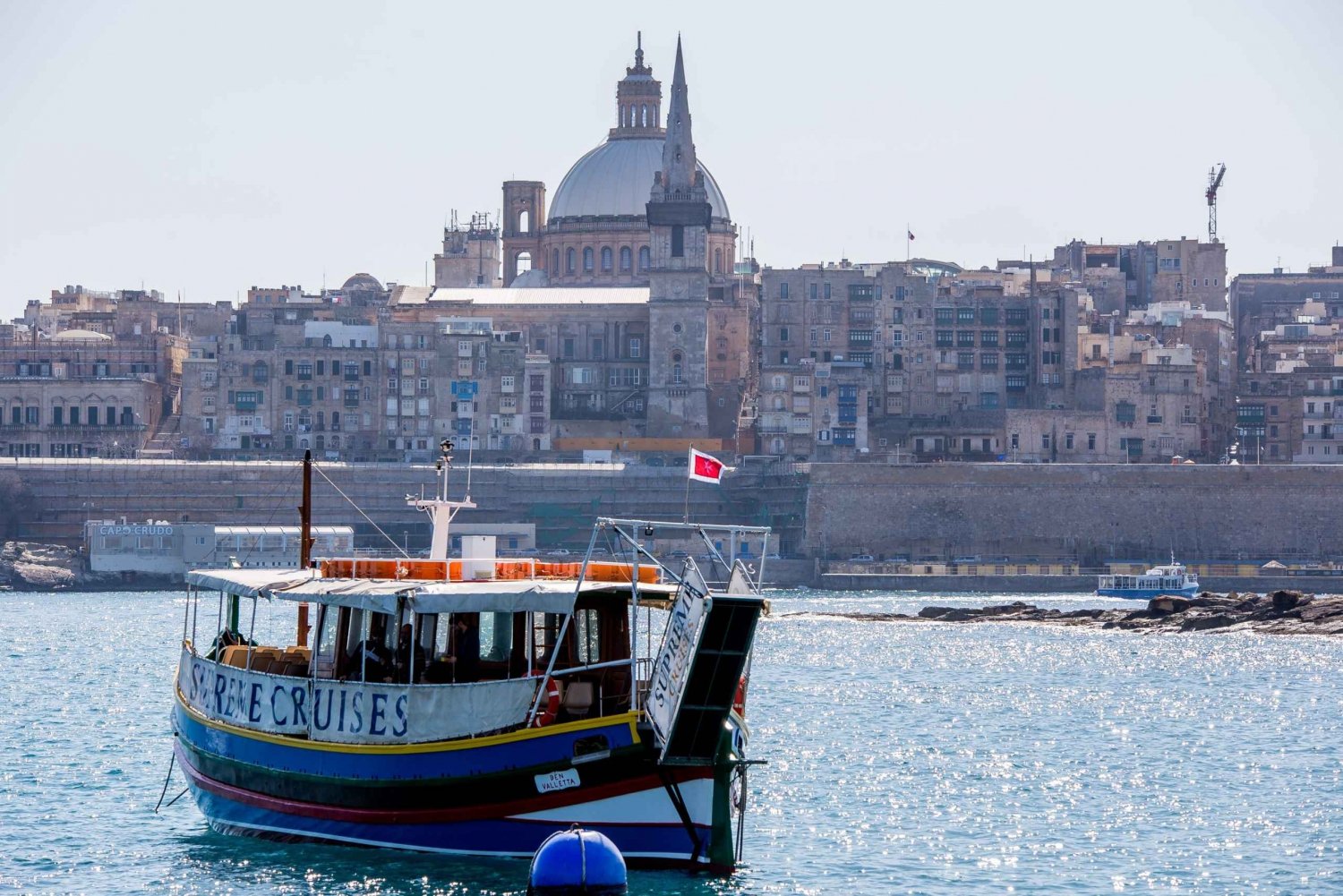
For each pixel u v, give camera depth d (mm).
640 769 133750
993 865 151500
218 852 148500
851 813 174000
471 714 137375
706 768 134375
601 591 140500
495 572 151250
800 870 148125
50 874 143500
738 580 131125
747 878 144000
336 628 146750
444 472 156125
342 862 141875
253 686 149750
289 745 145250
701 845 134625
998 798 183125
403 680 141625
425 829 139125
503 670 141500
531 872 128250
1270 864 152375
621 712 140875
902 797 183250
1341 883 145625
